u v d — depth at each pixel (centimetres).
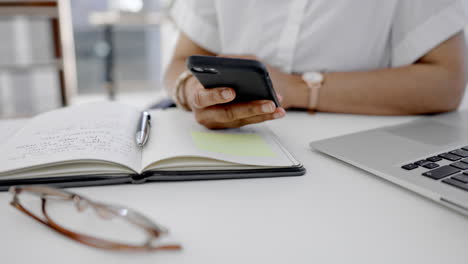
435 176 38
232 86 47
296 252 27
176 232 30
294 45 85
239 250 28
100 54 353
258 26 86
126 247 27
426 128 58
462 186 35
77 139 44
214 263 26
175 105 75
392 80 72
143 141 46
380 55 87
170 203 35
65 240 28
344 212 34
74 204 29
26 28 254
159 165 40
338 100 72
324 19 83
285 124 65
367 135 54
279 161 43
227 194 37
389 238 30
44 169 38
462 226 32
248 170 42
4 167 38
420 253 28
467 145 48
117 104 62
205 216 33
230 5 86
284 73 79
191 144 45
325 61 87
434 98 72
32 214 31
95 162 39
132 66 403
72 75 273
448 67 74
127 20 274
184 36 93
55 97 278
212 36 90
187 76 64
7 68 228
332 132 61
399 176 39
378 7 81
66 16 253
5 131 56
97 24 284
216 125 54
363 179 42
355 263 26
